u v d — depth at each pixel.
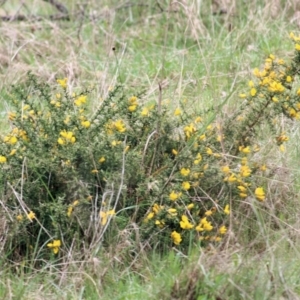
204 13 13.91
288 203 7.98
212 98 9.86
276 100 7.92
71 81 11.54
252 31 12.58
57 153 7.54
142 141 7.89
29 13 15.03
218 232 7.35
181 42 13.25
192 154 7.75
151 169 7.80
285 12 13.21
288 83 8.25
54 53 12.90
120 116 8.02
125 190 7.47
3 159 7.45
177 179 7.52
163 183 7.54
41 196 7.58
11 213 7.48
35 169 7.48
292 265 6.81
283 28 12.72
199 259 6.65
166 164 7.68
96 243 7.10
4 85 11.35
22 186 7.44
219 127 8.02
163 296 6.54
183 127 8.30
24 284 6.88
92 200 7.49
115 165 7.61
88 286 6.85
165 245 7.36
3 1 15.09
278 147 8.47
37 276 7.02
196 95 10.20
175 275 6.70
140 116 8.14
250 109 8.80
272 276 6.50
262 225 7.37
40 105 9.59
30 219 7.20
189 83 10.70
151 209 7.43
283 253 7.00
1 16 14.72
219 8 13.89
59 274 7.05
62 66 11.98
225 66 11.59
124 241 7.23
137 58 12.61
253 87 8.22
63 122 7.71
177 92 10.04
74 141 7.50
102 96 9.90
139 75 11.78
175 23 13.43
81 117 7.93
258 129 8.63
